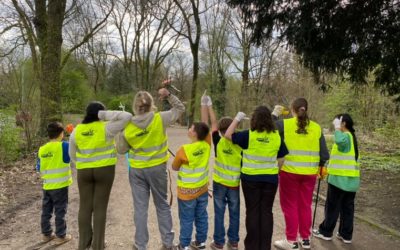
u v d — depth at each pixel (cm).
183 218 448
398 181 909
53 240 501
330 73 789
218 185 461
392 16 632
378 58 685
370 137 1691
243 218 600
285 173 462
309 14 671
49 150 481
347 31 673
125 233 525
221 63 2906
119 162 1152
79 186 440
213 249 469
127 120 421
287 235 465
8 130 1017
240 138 423
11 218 586
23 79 1144
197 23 2261
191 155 444
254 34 816
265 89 2492
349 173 482
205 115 477
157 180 433
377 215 625
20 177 872
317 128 465
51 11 1288
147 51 3212
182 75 4628
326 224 504
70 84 2250
